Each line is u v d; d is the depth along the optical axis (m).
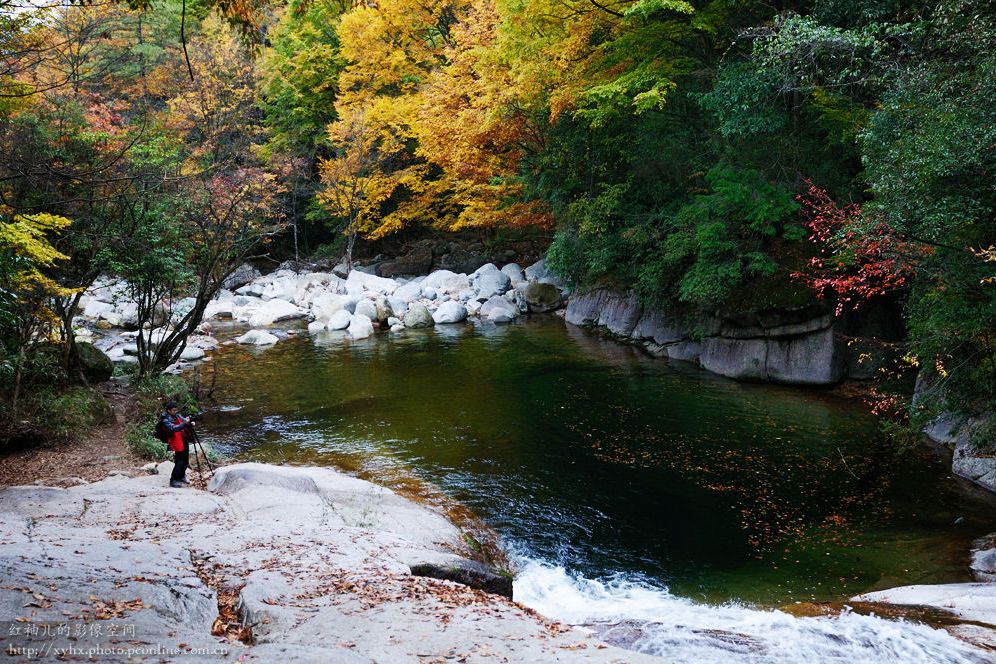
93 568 5.63
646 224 20.44
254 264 38.28
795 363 16.88
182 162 18.39
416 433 13.99
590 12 19.77
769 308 17.02
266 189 24.19
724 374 18.20
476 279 32.53
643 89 19.30
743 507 10.43
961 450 11.45
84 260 14.00
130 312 25.36
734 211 17.44
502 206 30.17
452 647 4.73
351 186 33.66
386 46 32.94
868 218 9.74
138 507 8.48
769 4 17.20
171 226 14.38
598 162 22.33
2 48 9.54
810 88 12.97
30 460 11.42
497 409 15.60
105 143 13.42
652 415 15.00
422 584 6.41
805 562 8.76
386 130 33.72
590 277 24.97
